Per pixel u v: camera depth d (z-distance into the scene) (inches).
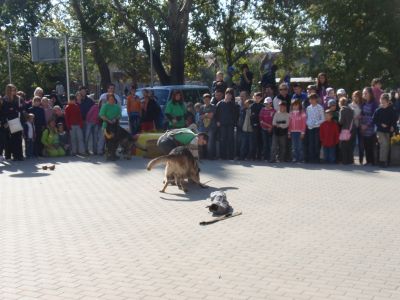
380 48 907.4
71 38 1224.2
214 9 1382.9
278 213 350.0
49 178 509.0
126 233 310.5
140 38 1202.6
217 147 624.4
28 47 1482.5
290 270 242.2
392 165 542.3
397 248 272.5
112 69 1833.2
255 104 603.5
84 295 217.5
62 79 1737.2
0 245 290.7
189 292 218.4
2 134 634.2
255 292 216.8
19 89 1660.9
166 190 437.1
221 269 245.4
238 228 315.6
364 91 563.5
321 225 318.7
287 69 1152.8
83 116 687.7
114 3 1143.6
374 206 364.8
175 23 1043.9
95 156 674.8
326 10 927.7
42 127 673.0
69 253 274.2
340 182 456.1
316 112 568.4
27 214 362.9
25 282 233.6
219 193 366.3
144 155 647.8
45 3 1366.9
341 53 940.0
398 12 893.2
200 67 1676.9
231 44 1477.6
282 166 555.8
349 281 227.6
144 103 706.2
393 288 219.3
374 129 548.4
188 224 328.2
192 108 695.7
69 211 369.4
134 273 242.5
